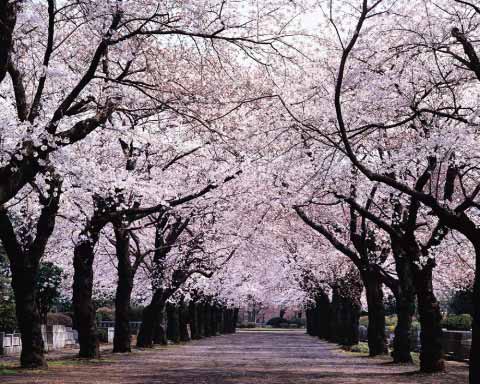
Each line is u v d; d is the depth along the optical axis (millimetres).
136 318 59844
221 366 23703
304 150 20547
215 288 52156
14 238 19297
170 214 30656
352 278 40031
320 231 27906
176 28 16844
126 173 21438
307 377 18969
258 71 22438
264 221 32562
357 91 19125
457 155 17688
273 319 121875
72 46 21234
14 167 14266
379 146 21547
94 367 21406
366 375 19750
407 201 22016
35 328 19688
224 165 24016
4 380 15961
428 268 20484
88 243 24109
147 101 20844
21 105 17016
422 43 16672
